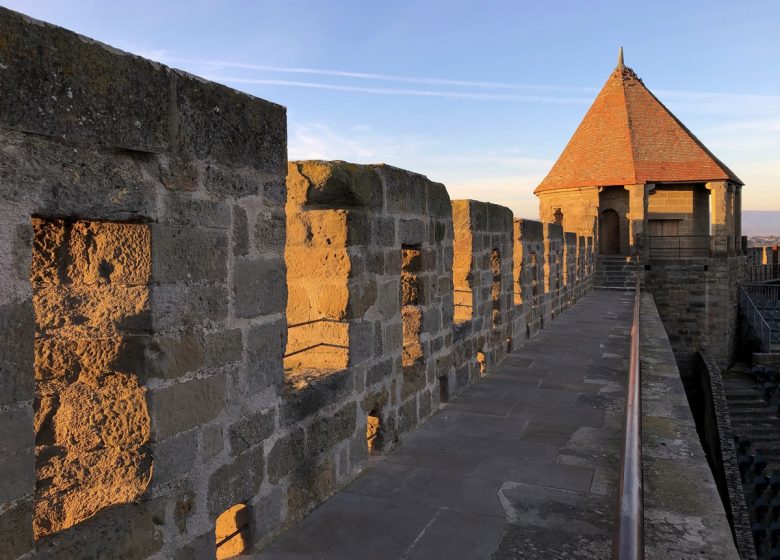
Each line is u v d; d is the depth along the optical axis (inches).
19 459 79.6
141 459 102.7
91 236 101.3
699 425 923.4
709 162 1130.7
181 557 110.1
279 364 138.3
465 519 151.2
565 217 1199.6
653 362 343.9
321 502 158.2
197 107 109.7
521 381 297.1
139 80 96.4
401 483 171.6
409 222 209.8
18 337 79.7
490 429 221.1
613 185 1143.0
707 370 874.1
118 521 97.1
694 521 151.0
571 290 662.5
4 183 77.9
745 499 563.5
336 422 164.7
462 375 275.7
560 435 214.7
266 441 134.6
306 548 135.6
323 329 172.6
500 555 134.7
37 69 80.8
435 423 227.5
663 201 1171.3
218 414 118.7
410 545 138.1
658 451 199.3
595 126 1269.7
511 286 372.5
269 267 133.0
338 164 169.0
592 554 135.8
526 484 172.4
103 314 102.2
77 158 87.8
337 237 168.2
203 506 115.3
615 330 473.1
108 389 103.3
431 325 235.6
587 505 159.6
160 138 101.1
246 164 124.0
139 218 99.4
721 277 1040.2
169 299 104.8
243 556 131.1
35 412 102.1
